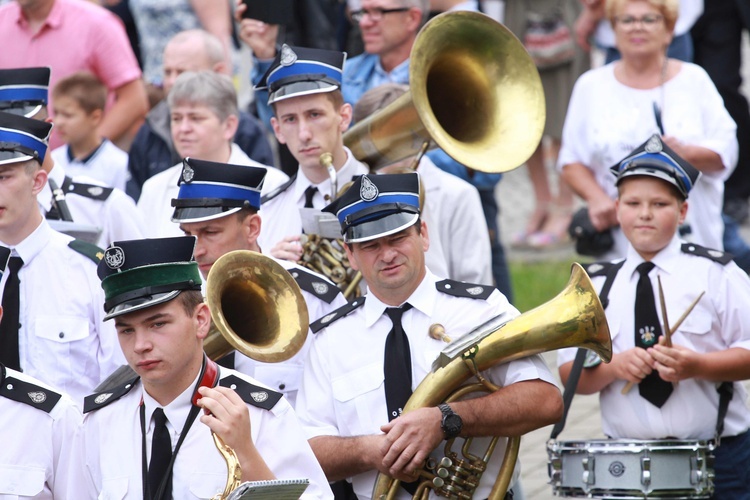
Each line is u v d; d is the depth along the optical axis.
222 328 16.44
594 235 26.36
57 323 20.09
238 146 28.14
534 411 17.41
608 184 26.83
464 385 17.64
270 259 17.22
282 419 16.14
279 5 26.58
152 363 15.57
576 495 19.88
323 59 21.50
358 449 17.41
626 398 20.75
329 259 20.80
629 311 20.98
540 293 37.06
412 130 20.89
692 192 25.78
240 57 44.84
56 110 28.16
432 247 22.56
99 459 16.27
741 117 37.19
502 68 21.09
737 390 20.97
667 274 20.97
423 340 18.03
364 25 26.89
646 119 26.33
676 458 19.52
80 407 18.70
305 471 16.08
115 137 31.64
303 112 21.36
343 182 21.78
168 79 29.02
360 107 23.06
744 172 37.44
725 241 32.72
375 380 17.92
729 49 37.00
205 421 15.14
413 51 20.62
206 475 15.73
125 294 15.50
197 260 19.31
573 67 40.50
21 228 20.19
